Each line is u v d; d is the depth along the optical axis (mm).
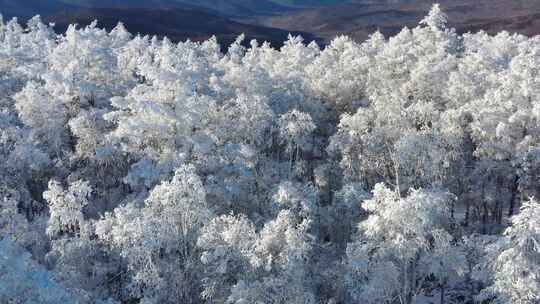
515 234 23219
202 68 56562
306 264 32406
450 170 41062
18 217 34938
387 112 40094
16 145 41375
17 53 62625
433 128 40312
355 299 31297
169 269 31547
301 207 36531
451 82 46469
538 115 36531
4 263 22453
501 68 50750
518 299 23109
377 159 40750
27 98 44969
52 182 33531
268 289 28500
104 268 33656
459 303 36250
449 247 27406
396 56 52250
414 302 34375
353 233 37188
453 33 60156
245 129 42688
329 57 60625
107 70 53344
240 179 39688
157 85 41906
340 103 53906
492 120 39500
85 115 42500
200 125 40281
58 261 32719
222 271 28859
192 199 30875
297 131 41656
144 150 39594
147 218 30250
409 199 26219
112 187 47438
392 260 29875
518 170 38281
